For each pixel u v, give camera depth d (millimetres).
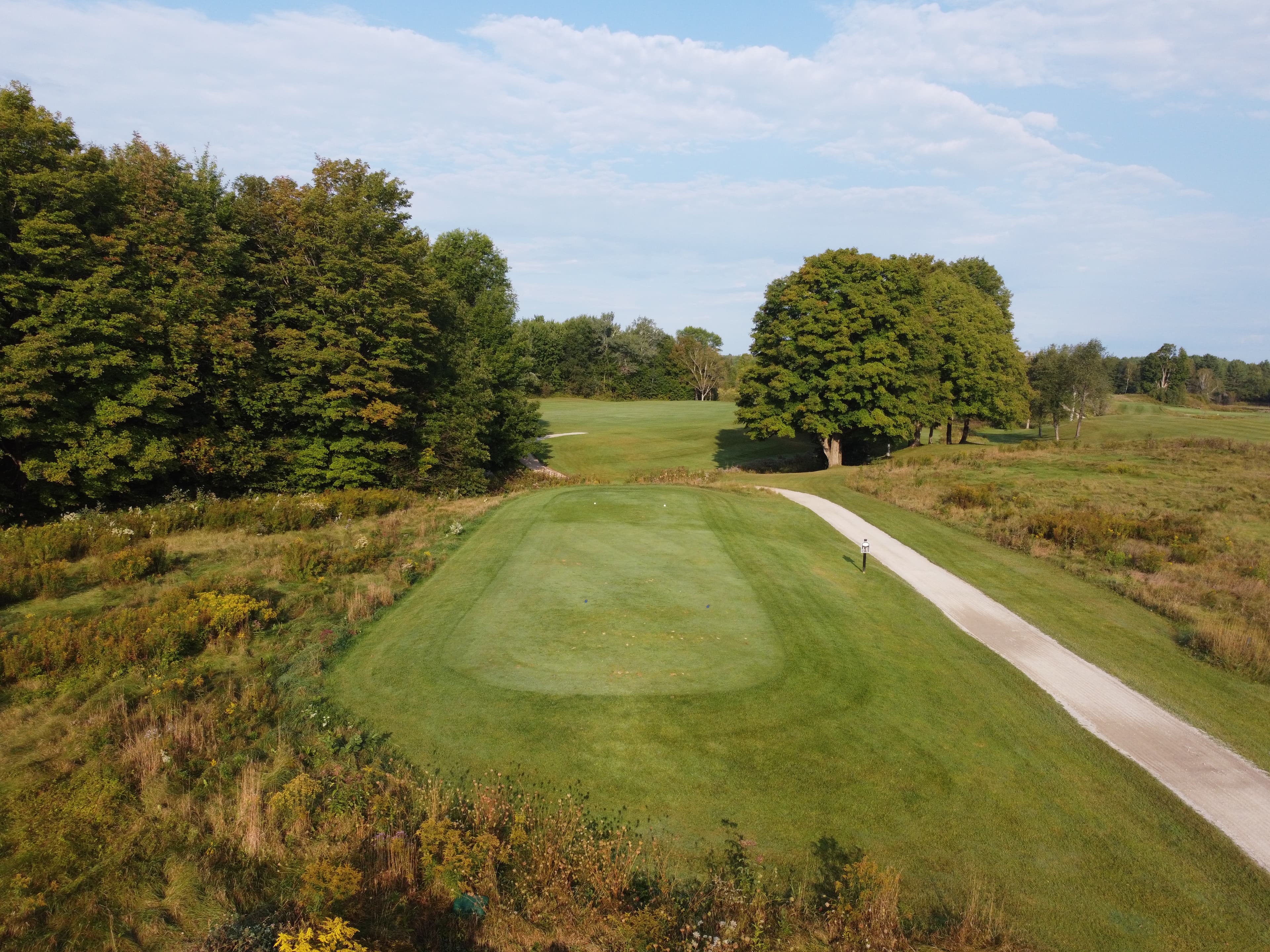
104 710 11070
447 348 39188
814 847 8883
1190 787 10188
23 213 24391
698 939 7246
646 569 19219
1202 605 17281
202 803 9289
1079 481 33562
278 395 31047
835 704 12180
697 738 11016
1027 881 8391
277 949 6766
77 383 24984
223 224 32438
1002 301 77625
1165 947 7480
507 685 12445
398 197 37375
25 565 17703
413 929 7344
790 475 41812
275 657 13570
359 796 9367
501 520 25422
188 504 25578
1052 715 12141
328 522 25547
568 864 8289
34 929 7160
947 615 16812
